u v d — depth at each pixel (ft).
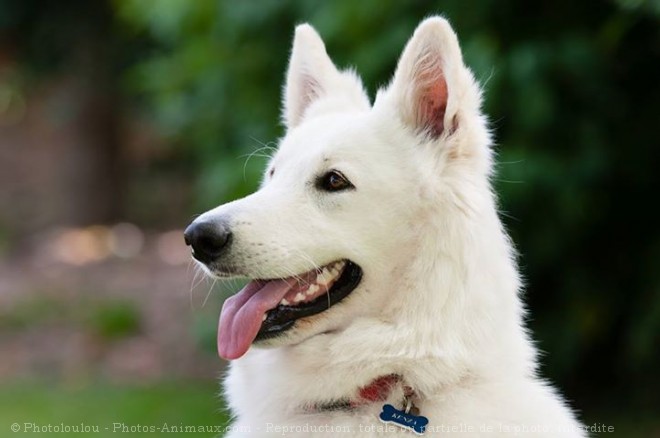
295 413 15.25
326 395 14.97
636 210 31.53
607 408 32.73
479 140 15.28
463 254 14.79
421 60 15.47
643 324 29.53
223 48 36.78
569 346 31.32
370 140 15.51
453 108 15.06
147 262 62.23
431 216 14.97
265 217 15.15
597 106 29.71
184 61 38.14
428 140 15.33
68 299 51.34
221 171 33.42
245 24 34.96
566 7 29.73
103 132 74.49
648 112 30.48
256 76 36.42
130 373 41.73
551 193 29.27
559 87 29.22
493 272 15.01
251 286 15.38
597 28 29.66
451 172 15.05
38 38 71.46
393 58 29.96
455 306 14.71
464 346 14.65
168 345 44.57
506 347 15.08
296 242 15.08
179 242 69.56
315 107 17.53
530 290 31.81
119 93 73.61
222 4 35.96
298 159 15.74
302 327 15.03
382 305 15.05
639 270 31.09
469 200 14.90
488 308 14.82
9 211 76.54
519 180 28.32
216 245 14.94
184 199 79.30
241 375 15.76
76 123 74.18
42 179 82.23
